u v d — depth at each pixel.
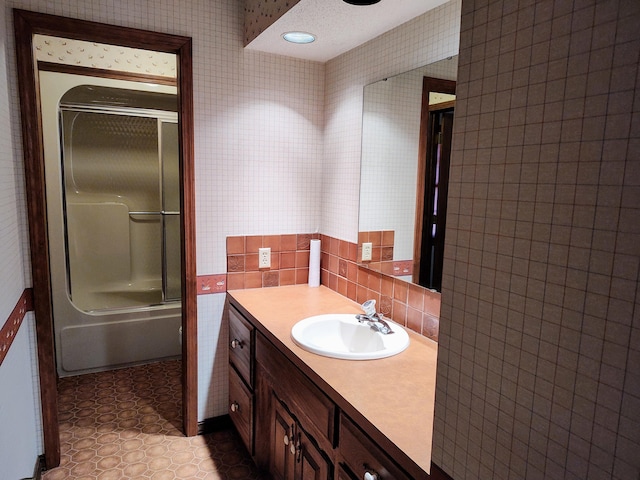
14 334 1.73
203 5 2.14
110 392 2.93
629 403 0.54
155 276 4.02
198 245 2.30
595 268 0.58
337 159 2.38
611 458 0.57
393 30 1.90
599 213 0.57
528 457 0.68
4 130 1.70
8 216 1.71
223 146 2.28
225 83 2.23
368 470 1.18
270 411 1.90
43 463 2.14
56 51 2.72
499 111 0.70
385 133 1.96
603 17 0.55
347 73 2.25
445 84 1.61
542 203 0.64
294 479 1.68
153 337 3.37
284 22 1.85
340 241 2.37
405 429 1.12
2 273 1.54
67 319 3.10
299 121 2.45
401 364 1.52
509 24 0.68
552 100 0.62
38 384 2.08
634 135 0.52
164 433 2.48
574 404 0.61
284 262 2.53
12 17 1.82
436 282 1.68
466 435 0.80
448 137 1.59
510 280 0.70
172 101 3.47
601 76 0.55
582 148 0.58
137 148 3.86
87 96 3.27
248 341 2.07
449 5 1.60
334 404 1.34
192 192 2.24
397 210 1.89
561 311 0.62
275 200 2.45
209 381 2.46
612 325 0.56
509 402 0.71
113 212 3.74
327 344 1.93
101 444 2.37
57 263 3.02
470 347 0.78
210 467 2.20
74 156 3.65
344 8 1.69
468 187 0.77
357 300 2.23
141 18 2.03
